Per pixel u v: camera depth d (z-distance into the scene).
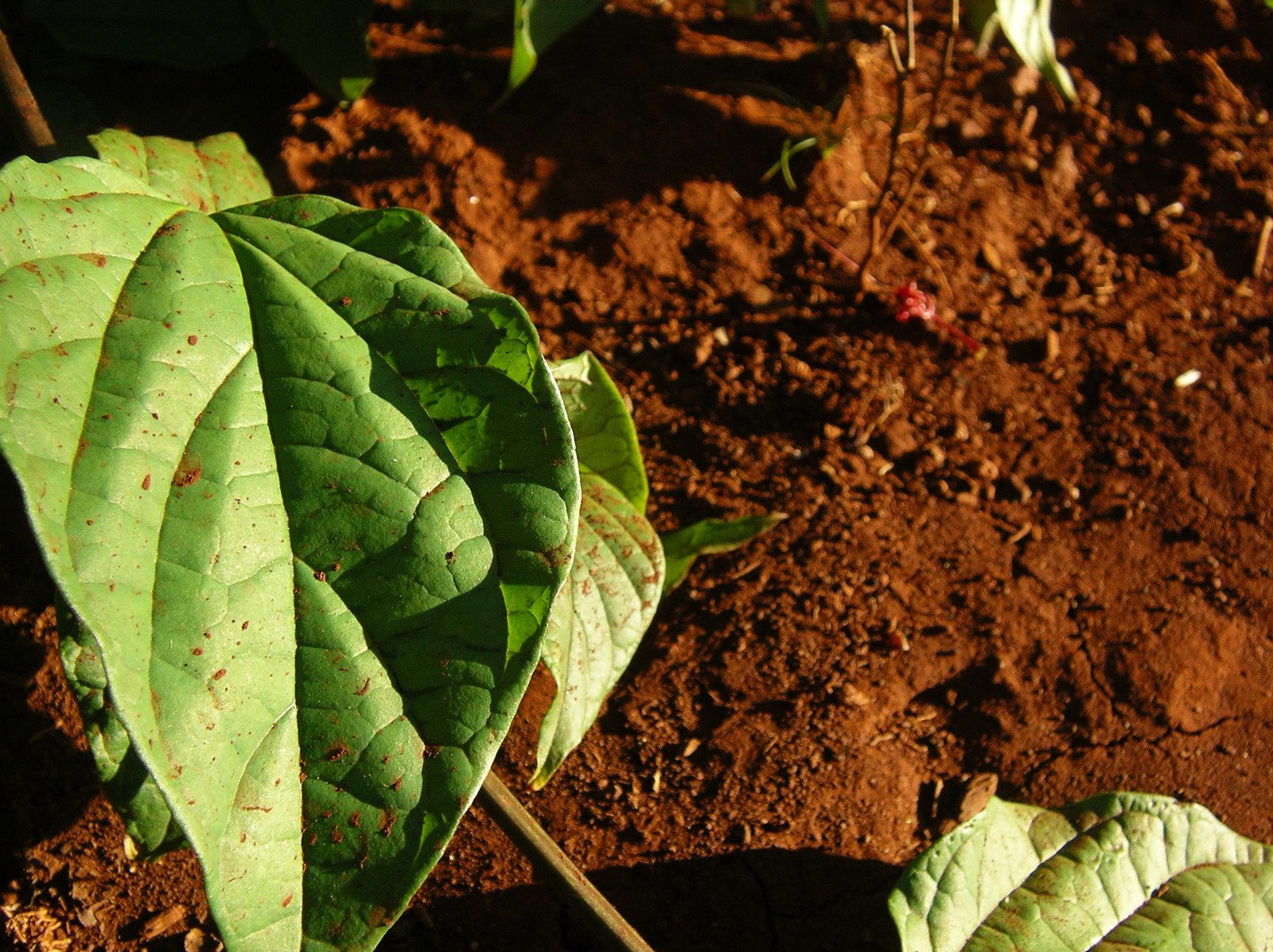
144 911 0.47
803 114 0.55
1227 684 0.50
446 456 0.36
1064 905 0.45
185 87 0.53
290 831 0.35
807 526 0.50
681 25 0.59
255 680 0.35
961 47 0.59
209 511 0.35
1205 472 0.52
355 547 0.36
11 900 0.47
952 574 0.50
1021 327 0.54
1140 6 0.62
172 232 0.38
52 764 0.47
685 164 0.55
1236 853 0.46
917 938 0.44
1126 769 0.49
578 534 0.44
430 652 0.36
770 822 0.47
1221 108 0.59
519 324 0.37
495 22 0.57
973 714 0.49
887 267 0.54
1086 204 0.57
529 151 0.54
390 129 0.53
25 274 0.35
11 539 0.47
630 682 0.48
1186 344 0.54
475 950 0.47
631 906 0.47
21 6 0.53
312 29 0.51
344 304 0.37
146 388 0.36
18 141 0.43
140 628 0.34
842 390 0.52
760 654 0.48
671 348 0.52
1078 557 0.50
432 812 0.35
